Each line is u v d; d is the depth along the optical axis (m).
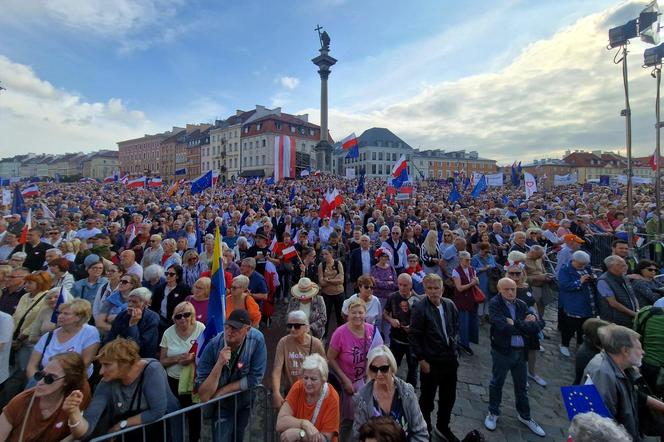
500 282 4.36
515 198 23.81
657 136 8.62
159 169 96.00
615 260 4.89
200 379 3.40
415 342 4.05
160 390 2.92
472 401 4.78
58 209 16.94
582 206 14.77
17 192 12.20
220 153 80.31
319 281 6.64
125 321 3.96
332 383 3.79
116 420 2.81
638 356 2.87
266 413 3.40
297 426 2.78
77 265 6.55
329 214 11.41
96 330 3.81
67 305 3.63
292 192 22.17
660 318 3.61
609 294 4.86
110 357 2.80
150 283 5.32
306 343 3.75
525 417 4.23
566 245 6.62
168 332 3.91
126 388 2.86
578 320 5.76
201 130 90.81
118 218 13.38
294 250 8.38
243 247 8.38
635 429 2.79
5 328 3.71
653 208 13.05
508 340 4.23
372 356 2.89
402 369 5.79
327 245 8.91
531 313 4.35
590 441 1.96
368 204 15.97
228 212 16.05
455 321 4.10
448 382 3.96
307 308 4.96
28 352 4.23
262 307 6.62
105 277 5.45
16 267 5.70
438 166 101.00
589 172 87.38
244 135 74.50
